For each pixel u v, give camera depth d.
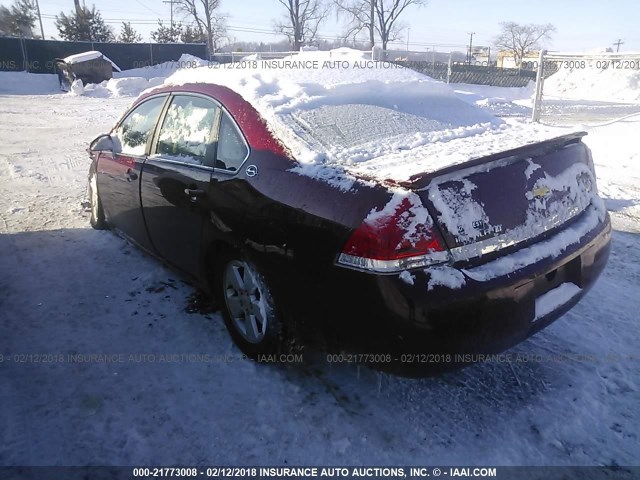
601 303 3.76
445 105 3.67
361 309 2.29
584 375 2.96
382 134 3.06
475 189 2.38
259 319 2.98
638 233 5.23
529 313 2.46
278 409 2.70
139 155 3.96
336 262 2.35
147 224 3.89
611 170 8.04
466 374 2.97
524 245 2.51
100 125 13.87
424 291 2.19
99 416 2.66
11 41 33.09
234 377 2.95
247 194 2.85
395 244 2.19
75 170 8.09
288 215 2.59
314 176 2.58
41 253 4.66
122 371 3.00
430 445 2.48
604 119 14.09
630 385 2.87
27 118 15.20
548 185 2.67
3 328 3.45
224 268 3.15
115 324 3.50
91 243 4.88
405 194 2.23
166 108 3.79
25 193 6.68
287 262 2.59
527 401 2.76
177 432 2.56
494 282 2.30
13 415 2.66
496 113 14.77
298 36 53.91
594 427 2.58
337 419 2.63
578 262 2.74
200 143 3.33
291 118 2.99
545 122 12.84
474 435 2.53
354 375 2.97
